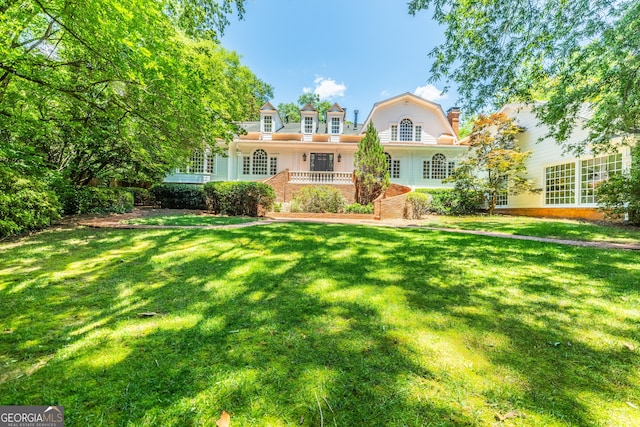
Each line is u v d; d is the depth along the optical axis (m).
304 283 3.55
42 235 6.20
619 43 6.05
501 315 2.70
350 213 13.53
